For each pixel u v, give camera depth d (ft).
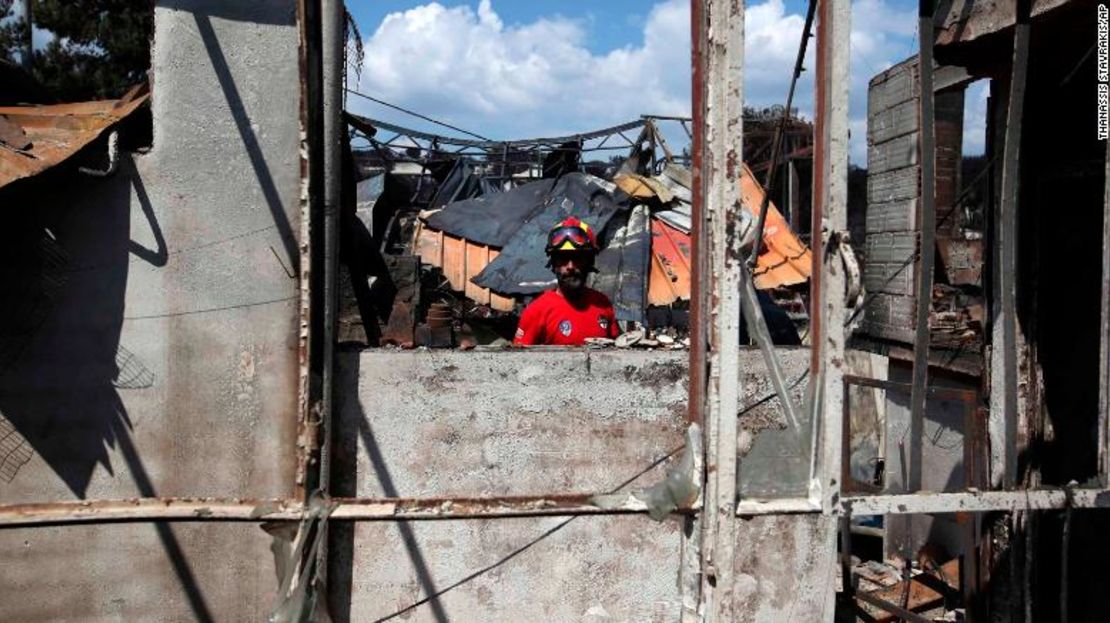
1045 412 13.01
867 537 21.98
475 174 48.26
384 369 9.87
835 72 7.09
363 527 9.91
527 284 31.96
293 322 9.66
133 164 9.40
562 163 46.34
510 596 10.16
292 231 9.62
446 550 10.03
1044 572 12.61
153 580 9.67
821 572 10.66
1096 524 12.42
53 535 9.51
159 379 9.54
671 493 7.75
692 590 7.80
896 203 19.54
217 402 9.61
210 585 9.73
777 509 7.49
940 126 24.45
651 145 41.06
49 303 9.37
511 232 36.19
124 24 40.47
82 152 9.26
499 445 10.09
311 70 8.76
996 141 13.61
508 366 10.08
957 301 23.18
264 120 9.56
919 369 8.14
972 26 11.43
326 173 9.72
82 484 9.52
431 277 35.12
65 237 9.34
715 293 7.35
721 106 7.23
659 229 33.55
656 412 10.38
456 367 9.99
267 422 9.66
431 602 10.04
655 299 30.83
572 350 10.29
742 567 10.44
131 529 9.61
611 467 10.30
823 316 7.43
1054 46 11.71
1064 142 12.47
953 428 18.42
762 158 45.52
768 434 8.03
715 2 7.15
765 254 34.63
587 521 10.25
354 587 9.92
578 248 13.05
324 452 9.43
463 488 10.02
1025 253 13.04
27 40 38.52
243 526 9.71
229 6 9.48
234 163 9.53
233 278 9.58
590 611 10.29
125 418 9.52
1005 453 8.56
